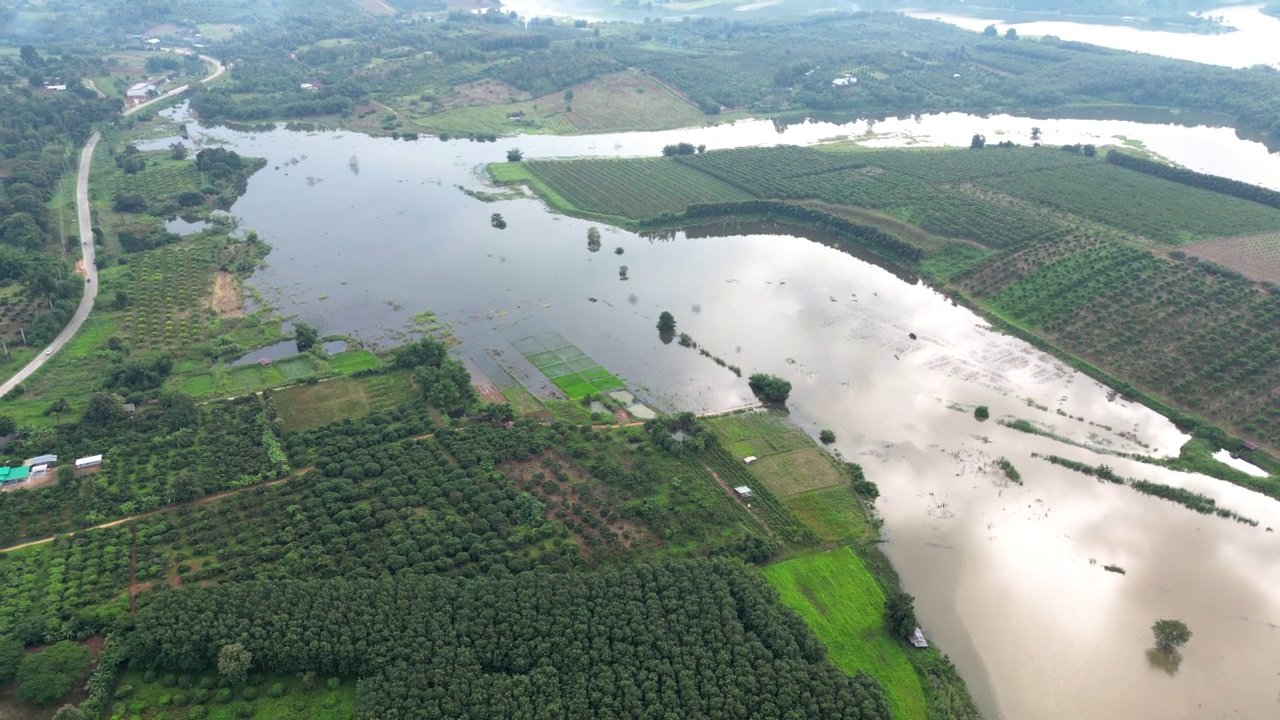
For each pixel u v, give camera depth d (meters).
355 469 156.00
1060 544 144.88
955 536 146.50
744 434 173.62
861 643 124.06
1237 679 120.50
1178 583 136.88
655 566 131.75
